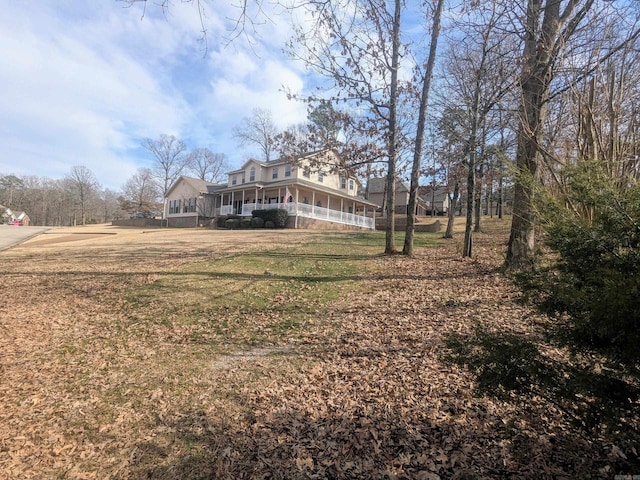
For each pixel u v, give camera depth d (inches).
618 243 74.2
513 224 314.3
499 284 307.1
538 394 81.6
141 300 309.3
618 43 174.4
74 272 423.2
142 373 183.2
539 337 159.6
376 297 302.4
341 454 117.9
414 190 477.4
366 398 151.8
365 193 1934.1
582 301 74.4
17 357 203.6
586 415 76.5
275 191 1348.4
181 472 112.8
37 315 276.7
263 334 232.4
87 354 207.3
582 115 139.5
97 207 3179.1
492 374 85.7
